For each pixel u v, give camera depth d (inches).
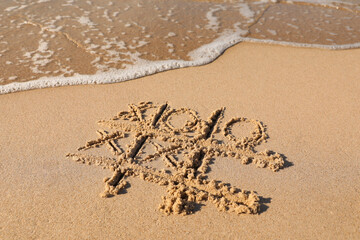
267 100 119.5
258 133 101.3
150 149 95.1
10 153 92.6
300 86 129.0
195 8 220.2
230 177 85.0
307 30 188.5
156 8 216.5
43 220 72.9
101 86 128.2
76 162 89.9
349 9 226.4
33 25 182.2
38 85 127.4
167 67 142.2
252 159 90.9
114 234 69.9
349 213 74.3
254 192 80.4
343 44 169.9
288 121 107.6
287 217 73.7
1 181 82.8
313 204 76.8
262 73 138.9
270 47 164.7
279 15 211.9
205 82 131.4
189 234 70.0
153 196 79.6
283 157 91.7
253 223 72.3
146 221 73.0
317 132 102.2
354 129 103.6
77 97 120.7
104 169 87.7
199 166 89.6
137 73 137.0
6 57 147.6
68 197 78.8
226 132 101.6
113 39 169.3
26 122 106.3
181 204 75.7
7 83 128.0
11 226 71.3
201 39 172.7
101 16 199.2
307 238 69.0
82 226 71.7
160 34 177.0
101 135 100.1
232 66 144.7
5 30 174.9
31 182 82.9
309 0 243.4
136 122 105.8
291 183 82.9
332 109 114.3
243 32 182.9
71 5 215.3
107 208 76.1
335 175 85.1
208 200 78.0
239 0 240.8
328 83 131.5
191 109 113.6
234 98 120.4
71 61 146.3
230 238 69.1
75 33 174.2
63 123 106.1
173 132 101.3
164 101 118.2
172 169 87.4
